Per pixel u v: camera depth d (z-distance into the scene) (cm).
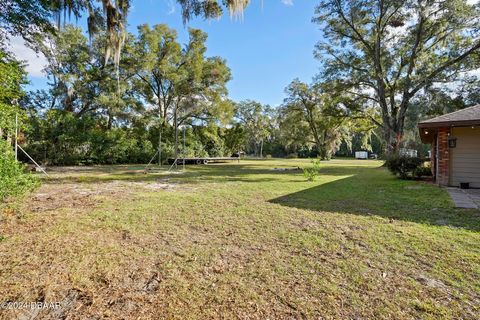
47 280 203
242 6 489
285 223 356
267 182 806
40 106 1589
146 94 2031
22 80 649
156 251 262
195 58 1939
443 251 258
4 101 626
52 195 559
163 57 1914
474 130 689
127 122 1858
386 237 298
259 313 166
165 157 1909
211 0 493
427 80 1318
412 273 215
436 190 641
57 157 1466
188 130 2122
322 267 227
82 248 267
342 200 511
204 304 176
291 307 172
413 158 914
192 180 862
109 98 1677
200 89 1969
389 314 163
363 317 161
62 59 1465
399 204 473
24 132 1325
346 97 1706
